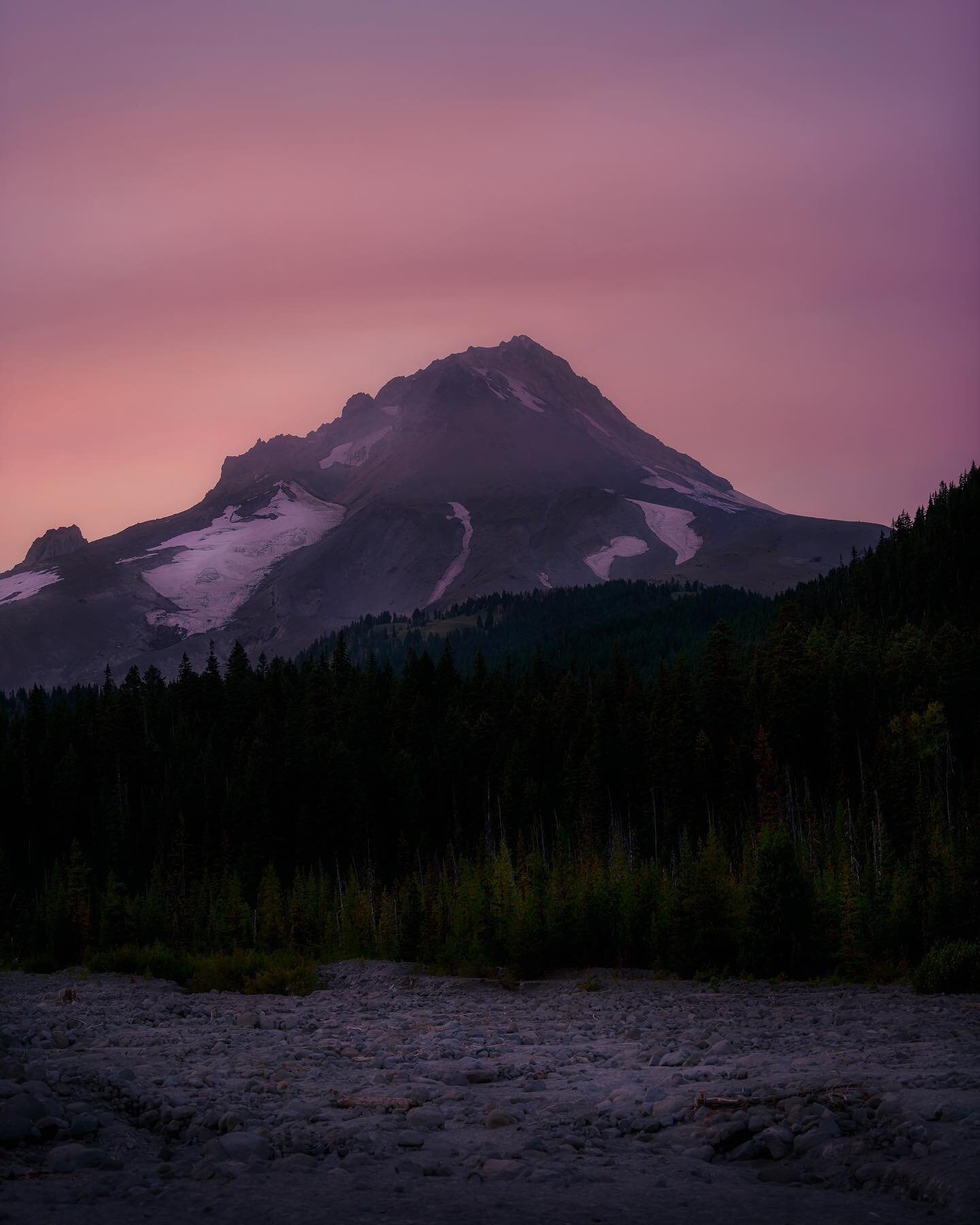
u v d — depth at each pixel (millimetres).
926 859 52938
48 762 169250
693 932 50906
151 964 52438
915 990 37406
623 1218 10125
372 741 166750
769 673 146875
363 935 79562
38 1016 31469
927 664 141000
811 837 97750
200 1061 21250
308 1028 29250
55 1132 13648
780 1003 36656
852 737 129625
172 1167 12242
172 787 162500
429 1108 15688
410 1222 10008
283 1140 13492
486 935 57750
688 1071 19328
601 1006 38562
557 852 113062
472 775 155125
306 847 139375
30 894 141625
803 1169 11969
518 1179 11734
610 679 175250
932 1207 10180
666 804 127750
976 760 118625
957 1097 13602
